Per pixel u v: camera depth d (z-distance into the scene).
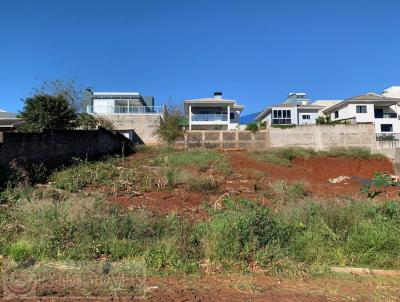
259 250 6.24
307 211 8.05
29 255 5.88
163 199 11.02
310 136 32.41
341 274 5.88
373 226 7.11
